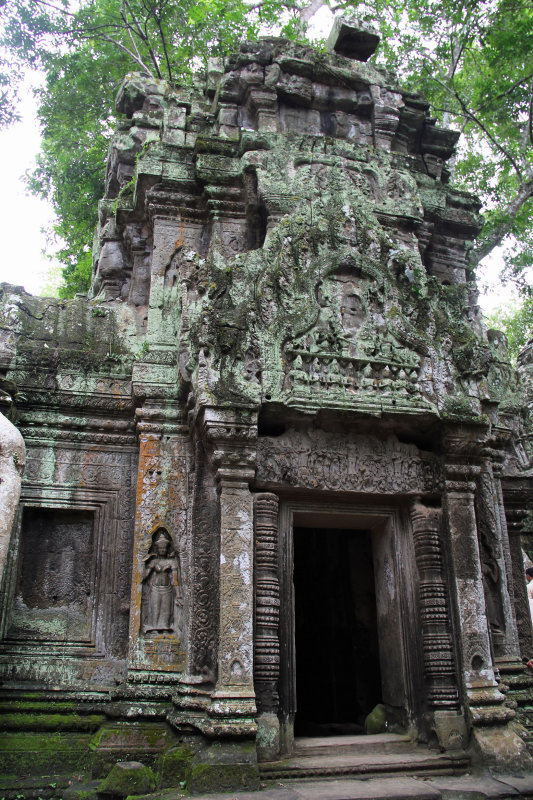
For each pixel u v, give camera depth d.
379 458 7.48
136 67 16.77
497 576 8.53
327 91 10.65
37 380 8.23
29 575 7.76
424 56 17.09
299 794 5.44
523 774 6.28
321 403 7.05
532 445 10.16
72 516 8.11
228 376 6.86
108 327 9.12
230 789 5.63
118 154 10.98
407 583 7.43
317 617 10.54
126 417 8.41
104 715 6.91
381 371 7.52
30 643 7.33
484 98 15.88
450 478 7.48
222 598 6.34
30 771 6.43
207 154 9.53
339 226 8.07
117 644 7.51
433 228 10.77
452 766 6.39
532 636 9.25
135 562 7.46
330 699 9.95
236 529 6.59
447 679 6.88
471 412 7.49
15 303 8.72
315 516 7.59
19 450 6.34
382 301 7.88
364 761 6.34
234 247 9.27
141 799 5.50
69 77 16.88
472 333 8.06
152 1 15.59
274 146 9.35
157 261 9.24
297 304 7.48
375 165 9.86
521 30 14.16
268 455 7.11
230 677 6.12
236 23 16.47
